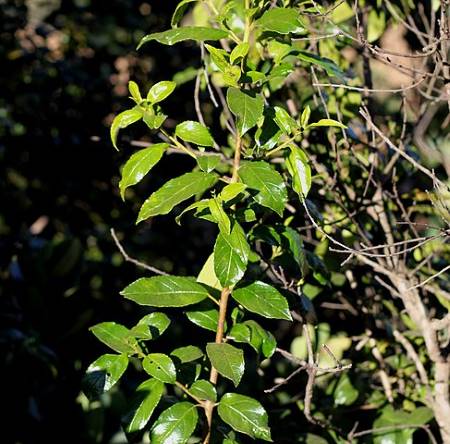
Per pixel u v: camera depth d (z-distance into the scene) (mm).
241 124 2051
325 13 2391
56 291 4195
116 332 2283
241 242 2088
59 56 5434
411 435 2811
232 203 2160
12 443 3979
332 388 3014
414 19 3262
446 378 2762
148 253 5008
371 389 3018
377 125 3066
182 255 4930
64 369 4129
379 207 2920
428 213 3184
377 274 3062
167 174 4824
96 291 4766
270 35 2279
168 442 2164
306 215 2867
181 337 4262
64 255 4250
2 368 3936
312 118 2916
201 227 5004
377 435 2852
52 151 5051
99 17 5461
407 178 3260
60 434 4023
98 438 3992
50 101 5094
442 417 2766
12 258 4754
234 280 2068
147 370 2188
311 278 2939
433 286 2986
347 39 2953
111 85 5234
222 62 2127
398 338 2871
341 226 2852
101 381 2209
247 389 3896
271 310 2211
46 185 5129
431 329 2721
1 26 5164
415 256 3064
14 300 4168
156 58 5277
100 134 5016
